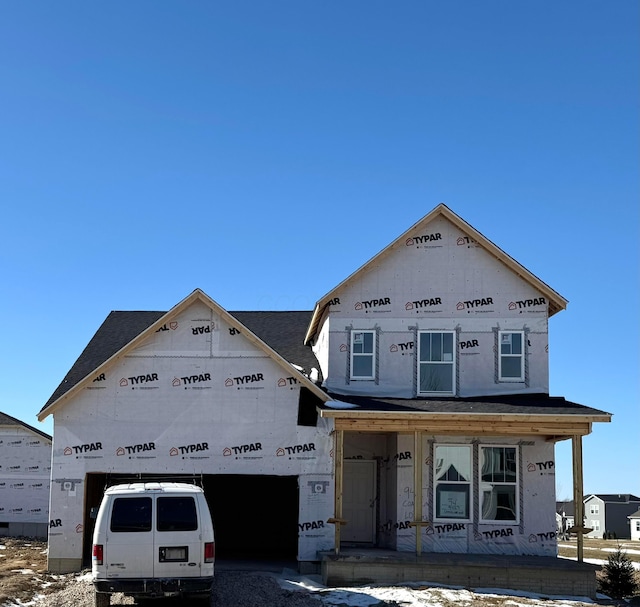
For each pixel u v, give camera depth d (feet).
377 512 73.05
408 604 51.90
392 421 63.21
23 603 50.39
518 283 71.87
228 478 85.97
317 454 66.49
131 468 66.59
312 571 64.64
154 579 45.19
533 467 68.69
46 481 106.42
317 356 80.64
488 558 62.69
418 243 72.90
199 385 67.77
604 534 315.78
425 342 71.61
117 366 68.08
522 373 70.54
